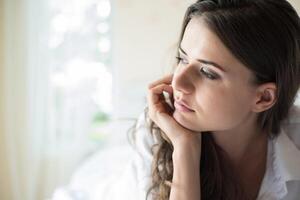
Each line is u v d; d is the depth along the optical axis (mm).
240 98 746
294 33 757
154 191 895
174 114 801
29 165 2266
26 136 2250
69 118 2309
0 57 2197
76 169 2350
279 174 873
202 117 747
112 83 2258
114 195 1131
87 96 2303
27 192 2277
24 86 2207
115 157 1887
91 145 2381
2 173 2281
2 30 2174
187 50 747
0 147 2258
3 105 2227
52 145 2307
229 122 754
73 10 2219
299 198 917
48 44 2217
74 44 2246
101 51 2279
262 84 760
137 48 2156
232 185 922
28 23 2162
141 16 2127
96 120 2385
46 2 2188
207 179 896
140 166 955
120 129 2191
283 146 884
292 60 772
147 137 971
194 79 728
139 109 2180
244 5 725
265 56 725
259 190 902
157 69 2141
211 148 889
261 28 709
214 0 745
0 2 2156
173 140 823
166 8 2090
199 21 729
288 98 832
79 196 1642
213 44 698
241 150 918
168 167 892
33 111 2238
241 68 715
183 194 804
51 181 2338
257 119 885
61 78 2262
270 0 738
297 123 948
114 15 2205
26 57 2186
